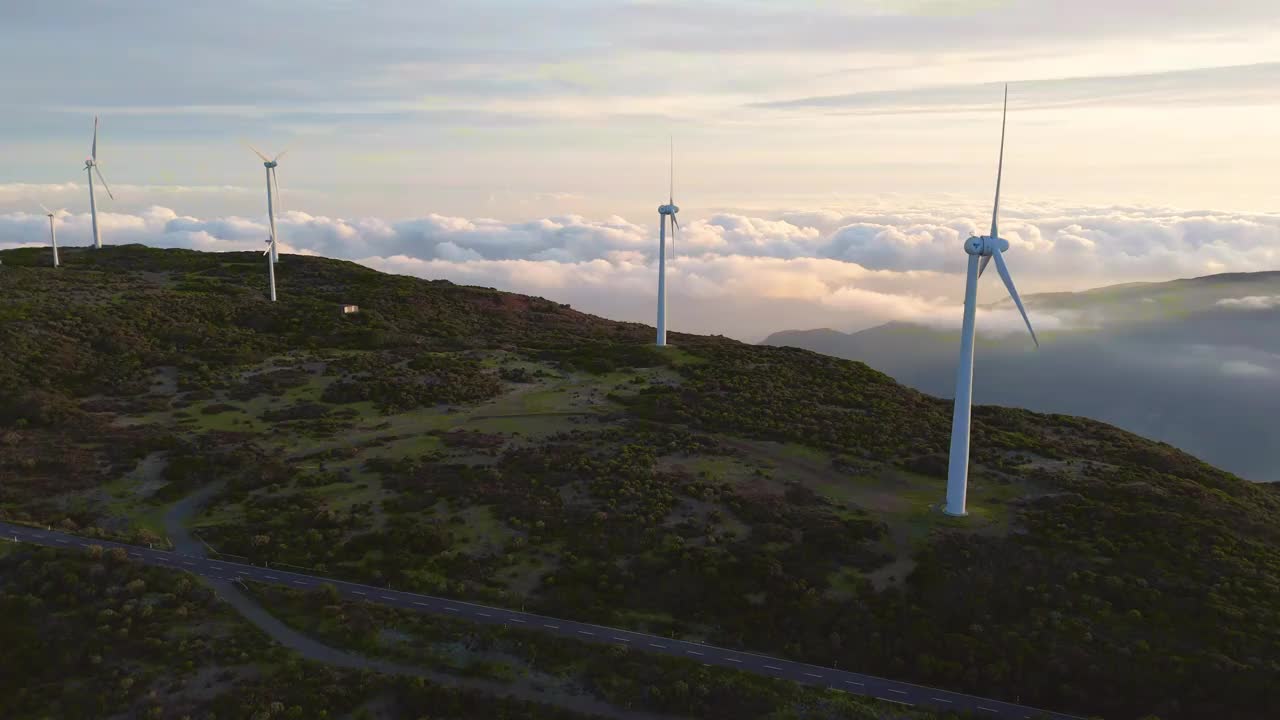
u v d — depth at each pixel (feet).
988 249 222.07
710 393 354.33
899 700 172.96
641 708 170.60
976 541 220.23
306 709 164.96
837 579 209.56
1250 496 276.00
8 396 311.88
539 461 277.64
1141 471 281.54
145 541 222.69
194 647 179.01
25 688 165.17
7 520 229.66
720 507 248.11
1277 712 161.58
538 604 202.28
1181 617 187.32
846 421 322.96
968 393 230.89
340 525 236.22
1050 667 176.96
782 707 169.48
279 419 324.60
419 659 181.68
